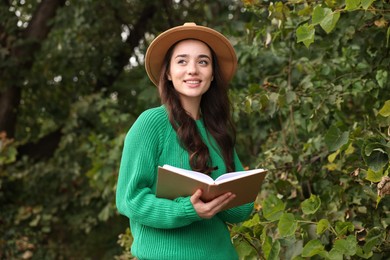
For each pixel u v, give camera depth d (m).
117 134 6.42
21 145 7.64
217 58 2.72
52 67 7.56
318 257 3.14
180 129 2.50
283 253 3.22
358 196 3.41
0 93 7.51
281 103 3.79
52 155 7.77
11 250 6.88
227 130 2.70
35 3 7.73
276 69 5.20
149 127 2.48
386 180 2.70
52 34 7.21
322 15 2.82
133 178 2.41
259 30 3.98
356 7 2.78
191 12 7.54
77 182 7.12
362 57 3.86
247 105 3.79
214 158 2.58
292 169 3.90
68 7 7.06
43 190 7.19
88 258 7.66
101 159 5.96
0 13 6.99
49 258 7.14
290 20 3.79
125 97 7.50
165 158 2.48
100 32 7.47
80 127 7.09
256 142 5.86
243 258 3.10
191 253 2.44
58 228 7.70
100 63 7.50
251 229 3.12
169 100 2.58
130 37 7.71
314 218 3.28
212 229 2.52
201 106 2.70
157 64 2.70
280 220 2.96
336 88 3.83
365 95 4.04
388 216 3.27
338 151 3.31
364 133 3.39
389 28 3.26
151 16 7.67
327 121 4.13
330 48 4.02
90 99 6.75
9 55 7.13
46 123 8.20
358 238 3.17
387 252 3.12
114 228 7.61
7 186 7.14
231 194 2.32
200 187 2.28
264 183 3.95
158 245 2.45
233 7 7.07
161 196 2.38
